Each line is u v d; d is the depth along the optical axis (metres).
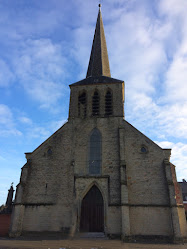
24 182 25.64
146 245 18.75
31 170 26.91
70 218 23.81
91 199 25.00
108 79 33.44
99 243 18.97
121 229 22.28
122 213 22.41
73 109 30.89
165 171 24.31
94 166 26.55
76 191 24.97
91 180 25.30
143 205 23.44
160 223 22.53
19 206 24.16
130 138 27.20
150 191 24.06
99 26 44.47
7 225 26.28
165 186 24.03
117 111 29.78
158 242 21.02
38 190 25.66
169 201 22.89
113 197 24.16
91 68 38.44
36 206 24.80
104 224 23.12
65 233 23.17
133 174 25.14
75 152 27.48
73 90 32.66
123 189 23.48
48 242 19.03
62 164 26.83
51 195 25.25
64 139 28.45
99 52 40.09
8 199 36.78
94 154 27.27
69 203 24.56
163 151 25.78
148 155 25.88
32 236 23.22
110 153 26.81
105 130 28.48
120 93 31.19
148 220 22.78
